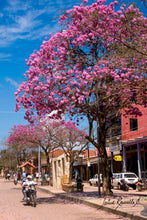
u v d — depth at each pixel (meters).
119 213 12.16
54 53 15.55
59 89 15.30
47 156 40.12
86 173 50.16
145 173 29.89
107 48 14.41
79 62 15.21
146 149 31.88
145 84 10.99
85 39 14.55
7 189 36.78
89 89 13.94
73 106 15.20
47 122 37.69
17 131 38.84
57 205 17.12
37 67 15.46
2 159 93.75
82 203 17.33
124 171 33.88
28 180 17.30
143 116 31.61
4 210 15.32
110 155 38.81
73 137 35.81
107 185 19.19
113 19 12.31
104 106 18.25
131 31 11.62
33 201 16.58
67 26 14.91
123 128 34.81
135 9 11.44
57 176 33.38
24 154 69.00
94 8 12.85
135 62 11.52
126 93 11.94
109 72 12.73
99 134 19.41
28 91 15.57
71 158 33.06
